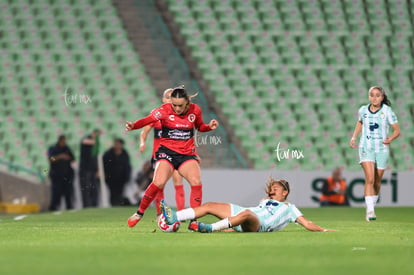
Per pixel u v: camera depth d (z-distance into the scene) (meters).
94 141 68.38
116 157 68.00
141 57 88.69
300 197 68.75
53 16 91.69
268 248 23.91
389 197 69.56
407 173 69.88
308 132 83.94
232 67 88.69
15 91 85.94
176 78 87.25
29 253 22.50
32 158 80.50
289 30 92.56
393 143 84.19
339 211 57.88
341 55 91.19
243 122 83.69
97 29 90.75
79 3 92.50
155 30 91.31
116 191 68.19
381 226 37.50
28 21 91.38
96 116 83.12
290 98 86.75
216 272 18.08
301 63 90.19
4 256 21.69
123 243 25.70
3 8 92.19
